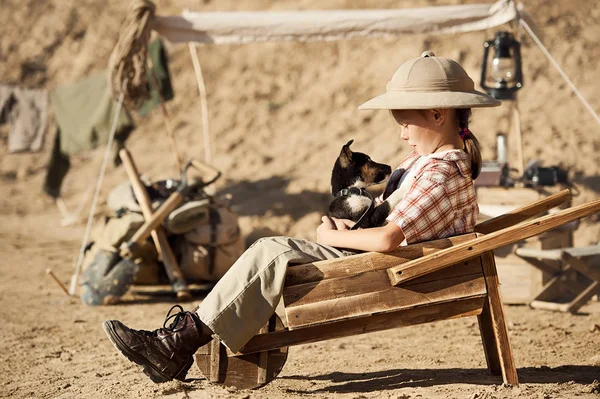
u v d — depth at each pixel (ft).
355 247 13.39
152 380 13.91
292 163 45.09
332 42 56.34
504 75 28.22
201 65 58.80
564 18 52.21
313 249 13.71
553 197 14.56
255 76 56.39
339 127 48.60
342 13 29.84
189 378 15.47
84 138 36.99
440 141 13.65
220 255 26.53
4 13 68.80
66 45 65.10
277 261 13.30
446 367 16.51
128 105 29.50
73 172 50.03
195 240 26.37
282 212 37.81
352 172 14.40
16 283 29.01
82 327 22.09
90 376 16.53
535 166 26.73
